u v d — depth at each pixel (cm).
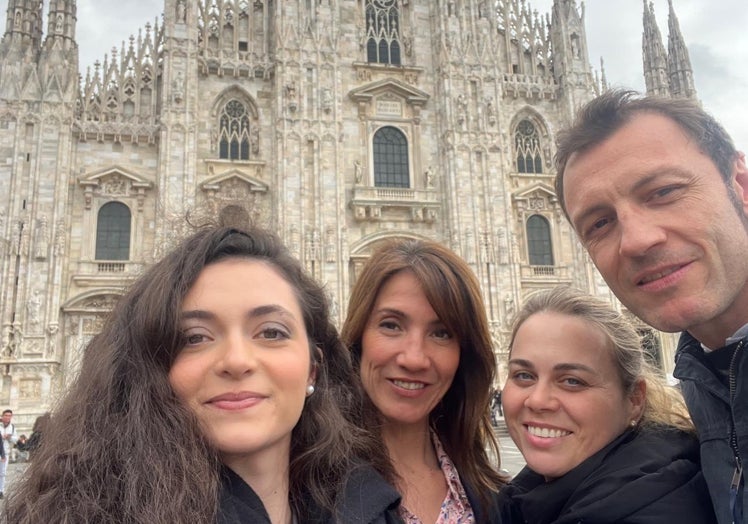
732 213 43
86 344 49
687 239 42
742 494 42
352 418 56
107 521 35
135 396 41
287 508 45
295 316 46
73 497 36
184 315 43
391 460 58
